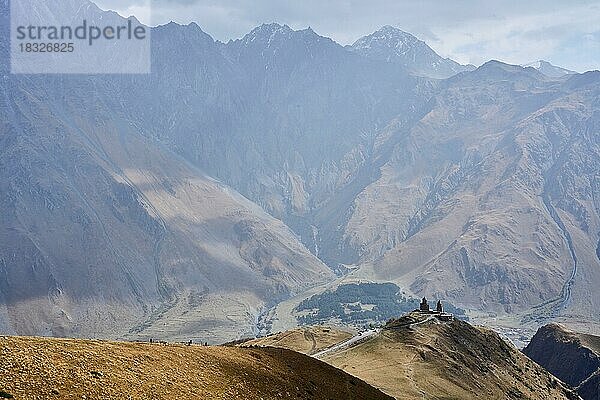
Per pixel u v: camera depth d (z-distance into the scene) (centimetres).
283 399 7256
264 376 7700
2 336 6181
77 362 5903
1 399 4766
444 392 14825
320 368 9212
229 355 8075
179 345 8006
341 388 8700
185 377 6631
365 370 15525
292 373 8350
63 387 5294
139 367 6366
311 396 7856
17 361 5509
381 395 9344
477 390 16112
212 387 6631
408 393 13838
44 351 5941
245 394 6894
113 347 6825
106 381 5709
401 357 16738
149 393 5806
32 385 5156
